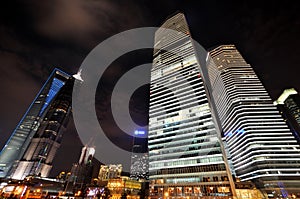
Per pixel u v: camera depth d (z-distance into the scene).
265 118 136.25
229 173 77.75
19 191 92.94
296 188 104.94
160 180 82.50
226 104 166.38
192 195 71.62
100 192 100.19
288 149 118.44
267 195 106.94
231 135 156.50
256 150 121.56
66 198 105.31
